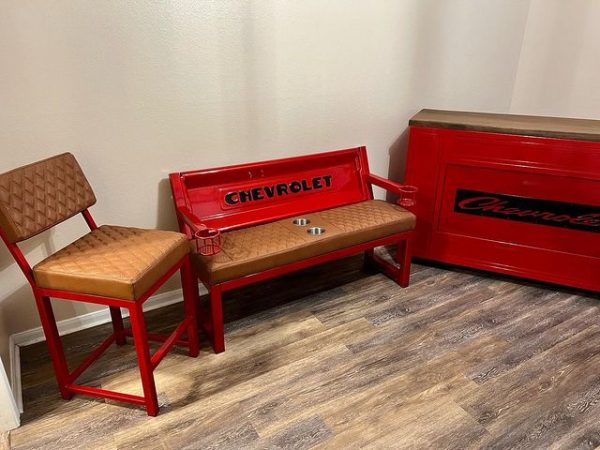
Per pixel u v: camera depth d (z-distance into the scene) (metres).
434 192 2.60
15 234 1.51
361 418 1.69
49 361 1.99
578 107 3.17
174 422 1.67
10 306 2.01
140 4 1.90
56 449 1.57
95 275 1.49
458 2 2.77
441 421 1.68
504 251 2.55
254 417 1.69
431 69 2.87
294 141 2.53
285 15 2.24
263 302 2.42
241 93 2.26
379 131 2.83
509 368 1.95
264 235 2.16
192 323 1.94
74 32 1.81
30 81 1.79
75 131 1.94
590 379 1.88
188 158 2.24
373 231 2.28
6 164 1.84
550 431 1.64
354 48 2.52
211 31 2.08
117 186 2.11
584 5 2.91
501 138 2.35
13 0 1.67
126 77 1.96
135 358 2.01
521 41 3.17
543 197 2.37
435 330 2.19
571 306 2.39
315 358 2.00
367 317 2.29
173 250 1.71
